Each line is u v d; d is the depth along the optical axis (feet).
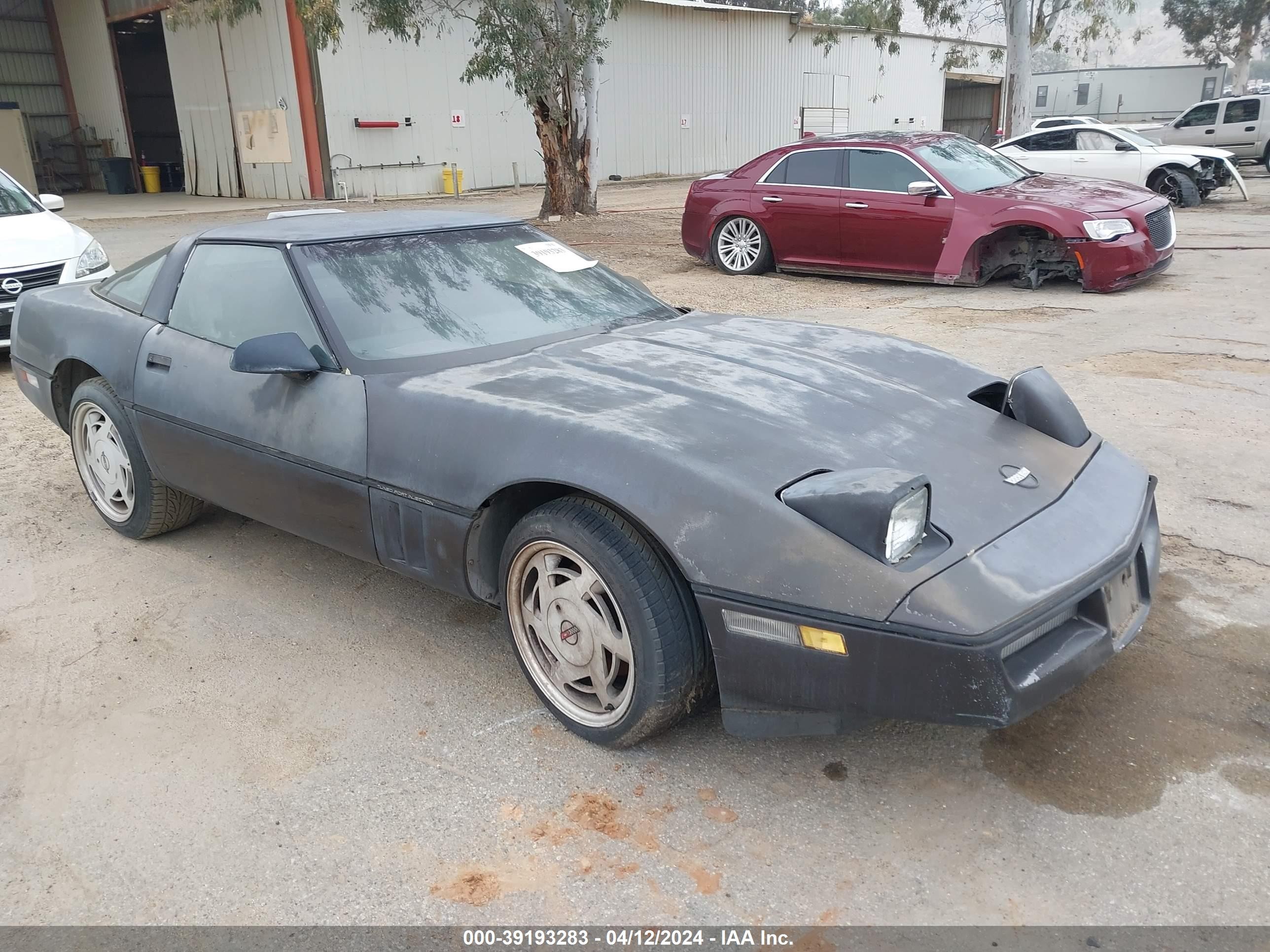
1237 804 7.77
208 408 11.20
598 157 57.98
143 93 100.73
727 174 36.19
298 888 7.26
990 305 28.22
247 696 9.82
